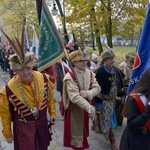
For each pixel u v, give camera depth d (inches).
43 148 103.5
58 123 193.3
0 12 692.1
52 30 120.3
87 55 123.6
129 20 360.5
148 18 97.3
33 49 205.5
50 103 110.6
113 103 141.9
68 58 120.3
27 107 96.4
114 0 343.9
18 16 650.2
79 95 117.5
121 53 693.9
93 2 345.7
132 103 83.5
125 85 160.4
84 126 128.9
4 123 98.6
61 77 194.5
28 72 93.2
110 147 149.3
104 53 137.6
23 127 97.5
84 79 123.3
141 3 331.6
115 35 380.5
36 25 589.9
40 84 99.9
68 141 128.2
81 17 370.3
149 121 83.7
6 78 442.6
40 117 100.7
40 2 125.5
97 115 145.2
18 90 95.0
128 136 88.4
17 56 90.6
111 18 360.2
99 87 128.4
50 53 122.0
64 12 430.9
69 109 125.3
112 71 141.6
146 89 82.9
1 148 152.9
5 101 95.3
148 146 86.0
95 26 365.1
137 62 101.5
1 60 576.1
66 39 446.0
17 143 101.0
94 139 160.2
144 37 99.0
